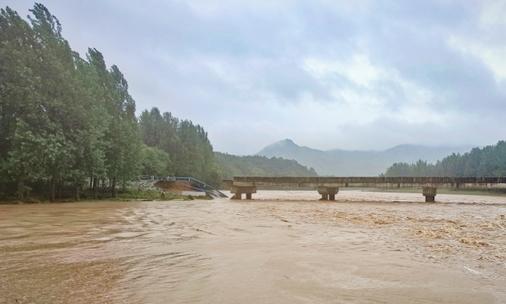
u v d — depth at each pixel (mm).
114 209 24844
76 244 10016
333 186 45500
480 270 7066
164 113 138000
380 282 6172
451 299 5289
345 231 13047
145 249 9266
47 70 34156
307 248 9445
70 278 6379
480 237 11641
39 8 36875
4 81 31469
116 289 5695
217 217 18953
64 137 33562
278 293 5504
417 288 5828
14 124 31719
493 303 5121
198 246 9727
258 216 19812
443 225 15430
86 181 42344
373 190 119750
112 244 10023
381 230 13438
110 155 43938
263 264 7500
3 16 32938
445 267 7301
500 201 45938
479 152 162750
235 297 5297
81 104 36625
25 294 5438
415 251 9055
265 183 47875
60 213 20781
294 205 33500
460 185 41562
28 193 33688
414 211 25500
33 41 34188
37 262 7707
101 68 50031
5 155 32562
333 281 6207
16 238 11070
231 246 9734
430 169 197375
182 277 6438
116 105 48750
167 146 119000
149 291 5590
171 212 22562
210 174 126938
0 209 23828
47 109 33375
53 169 33469
